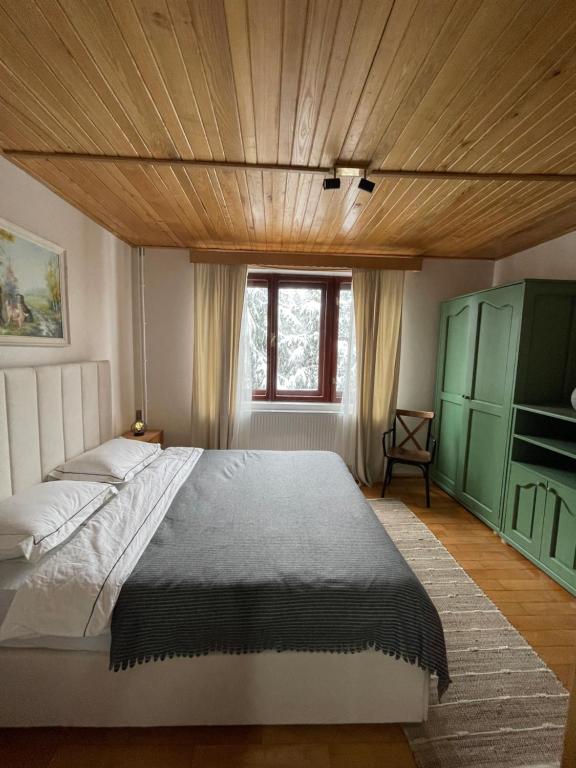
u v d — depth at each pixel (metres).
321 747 1.28
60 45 1.12
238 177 1.99
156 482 2.11
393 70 1.19
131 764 1.21
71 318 2.44
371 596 1.28
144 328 3.61
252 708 1.30
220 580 1.29
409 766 1.24
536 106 1.36
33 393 1.91
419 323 3.84
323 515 1.79
